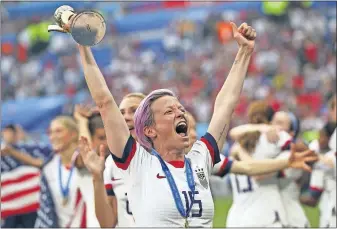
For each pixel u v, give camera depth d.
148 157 10.15
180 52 60.03
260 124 19.34
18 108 46.81
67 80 60.84
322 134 20.08
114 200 14.16
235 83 11.15
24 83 62.81
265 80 52.22
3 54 64.88
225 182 20.86
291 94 50.72
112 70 59.91
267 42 55.88
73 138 17.52
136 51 61.44
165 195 9.92
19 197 21.70
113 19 64.69
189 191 10.03
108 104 10.09
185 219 9.96
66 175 17.45
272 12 58.16
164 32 62.16
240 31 11.21
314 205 19.91
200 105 51.41
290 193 19.03
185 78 55.59
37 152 21.47
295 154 14.84
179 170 10.16
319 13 58.16
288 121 20.64
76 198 17.36
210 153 10.66
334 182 19.58
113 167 14.14
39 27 64.69
